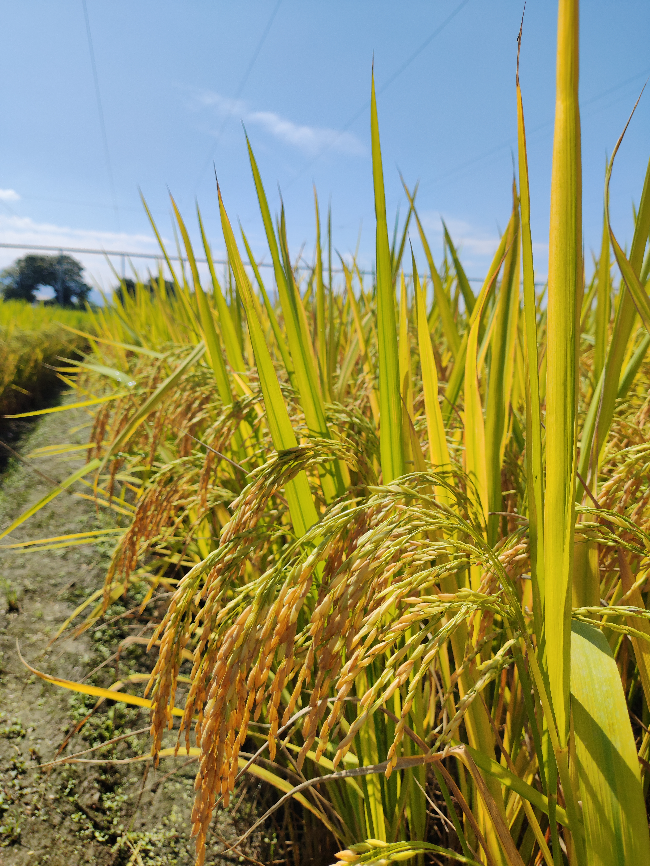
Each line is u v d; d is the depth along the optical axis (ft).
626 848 2.14
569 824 2.52
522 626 2.52
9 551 13.55
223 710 2.38
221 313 6.15
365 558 2.34
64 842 6.25
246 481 7.15
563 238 2.32
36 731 7.84
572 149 2.25
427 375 3.93
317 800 5.11
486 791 2.52
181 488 5.42
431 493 3.66
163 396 6.02
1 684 8.80
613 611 2.58
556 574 2.45
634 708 4.96
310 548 3.54
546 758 2.71
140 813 6.65
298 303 5.03
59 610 11.03
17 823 6.40
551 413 2.41
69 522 15.39
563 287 2.34
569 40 2.16
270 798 6.40
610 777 2.20
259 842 6.03
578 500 3.52
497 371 3.79
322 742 2.26
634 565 3.47
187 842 6.20
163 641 2.84
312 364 4.53
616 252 2.95
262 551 4.72
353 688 4.54
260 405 5.60
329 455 3.61
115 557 5.32
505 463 4.92
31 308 57.62
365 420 5.03
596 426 3.43
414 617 2.27
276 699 2.36
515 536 3.14
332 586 2.32
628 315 3.23
